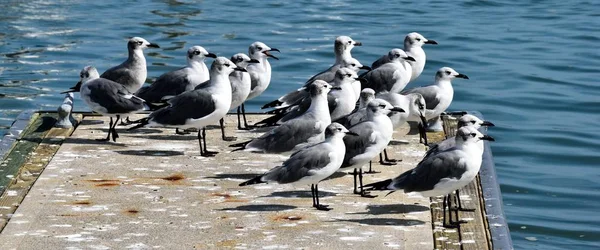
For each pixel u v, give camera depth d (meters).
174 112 17.09
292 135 16.03
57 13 35.34
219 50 30.09
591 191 19.84
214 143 17.84
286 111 18.34
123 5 37.12
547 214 18.81
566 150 22.11
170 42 31.22
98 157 16.67
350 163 14.98
